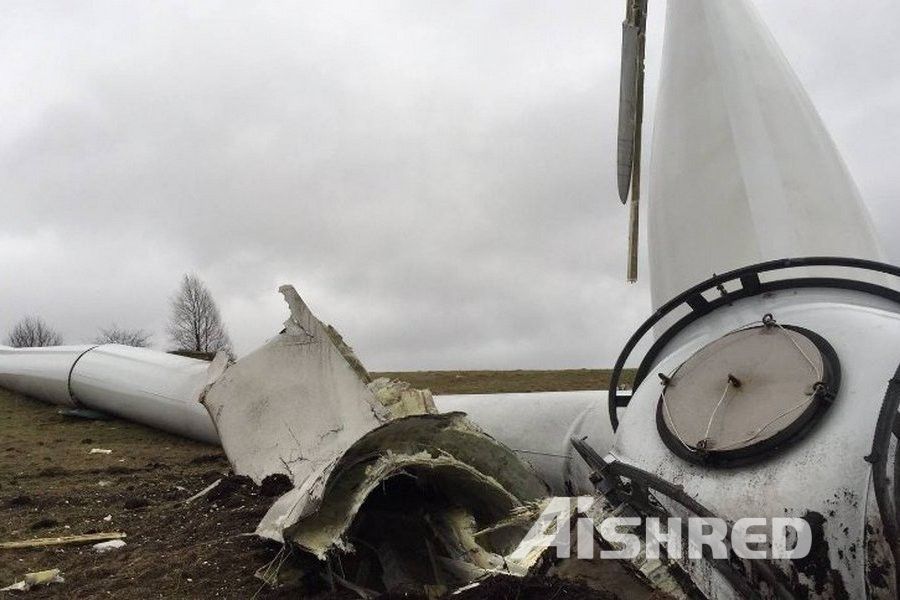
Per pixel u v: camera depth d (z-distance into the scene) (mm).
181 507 8562
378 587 5512
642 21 8336
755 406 4422
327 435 6410
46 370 17312
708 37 7285
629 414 5242
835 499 3857
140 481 10875
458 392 21922
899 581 3551
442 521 5883
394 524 5922
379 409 6160
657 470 4586
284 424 6836
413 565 5609
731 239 6438
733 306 5516
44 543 6918
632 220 8469
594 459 4738
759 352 4750
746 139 6676
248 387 7238
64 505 8914
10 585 5750
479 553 5605
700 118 7020
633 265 8422
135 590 5496
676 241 6852
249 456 6945
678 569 4180
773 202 6355
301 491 5430
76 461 12773
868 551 3713
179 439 15055
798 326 4820
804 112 6934
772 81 6984
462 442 5445
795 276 6047
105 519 8094
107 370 16141
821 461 3969
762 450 4184
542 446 8297
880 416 3781
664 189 7098
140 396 15203
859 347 4363
